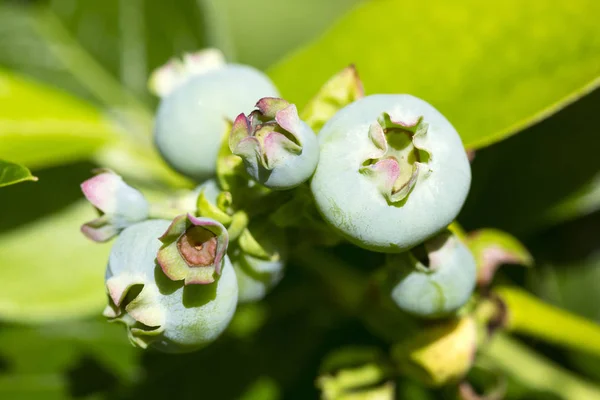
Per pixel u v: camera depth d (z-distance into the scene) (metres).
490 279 0.16
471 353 0.16
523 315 0.17
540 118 0.16
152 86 0.17
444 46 0.17
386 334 0.17
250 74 0.16
